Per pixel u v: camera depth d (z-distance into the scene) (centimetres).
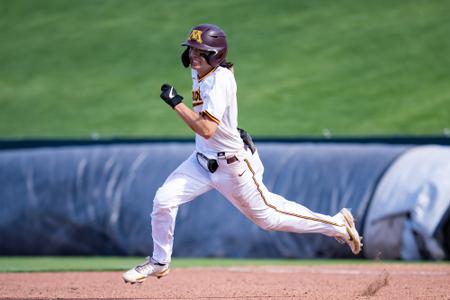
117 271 3150
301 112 7456
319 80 8019
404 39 8444
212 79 1808
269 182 4162
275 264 3594
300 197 4053
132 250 4300
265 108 7606
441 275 2772
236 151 1841
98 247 4400
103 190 4428
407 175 3906
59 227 4472
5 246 4594
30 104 8325
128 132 7400
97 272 3102
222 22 9419
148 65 8881
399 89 7606
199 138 1881
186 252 4228
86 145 5581
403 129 6831
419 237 3750
